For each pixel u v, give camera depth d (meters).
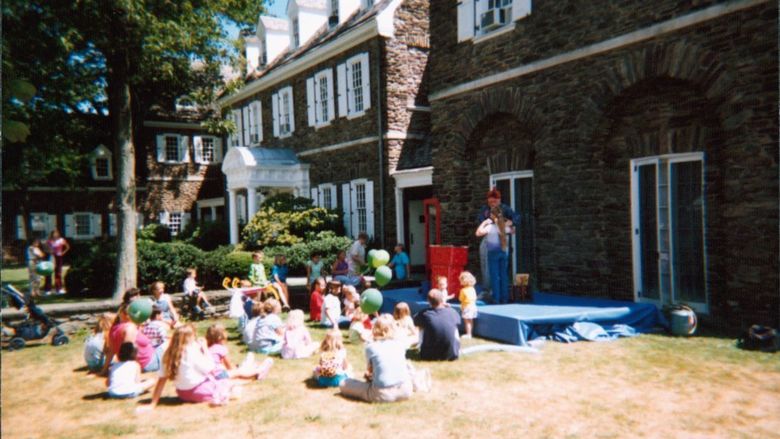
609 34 9.08
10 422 5.38
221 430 5.04
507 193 11.56
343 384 5.95
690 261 8.48
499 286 9.04
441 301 7.30
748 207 7.40
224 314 11.80
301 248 16.41
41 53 11.10
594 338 7.76
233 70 15.11
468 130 11.91
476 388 5.91
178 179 31.33
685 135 8.38
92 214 28.91
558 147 10.04
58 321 10.20
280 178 20.67
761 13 7.19
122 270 12.44
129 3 10.81
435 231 15.48
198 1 13.18
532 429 4.76
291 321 7.89
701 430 4.61
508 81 10.94
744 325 7.52
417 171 15.52
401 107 17.20
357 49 17.94
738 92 7.45
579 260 9.74
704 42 7.83
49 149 14.97
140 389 6.33
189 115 31.33
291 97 22.00
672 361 6.57
